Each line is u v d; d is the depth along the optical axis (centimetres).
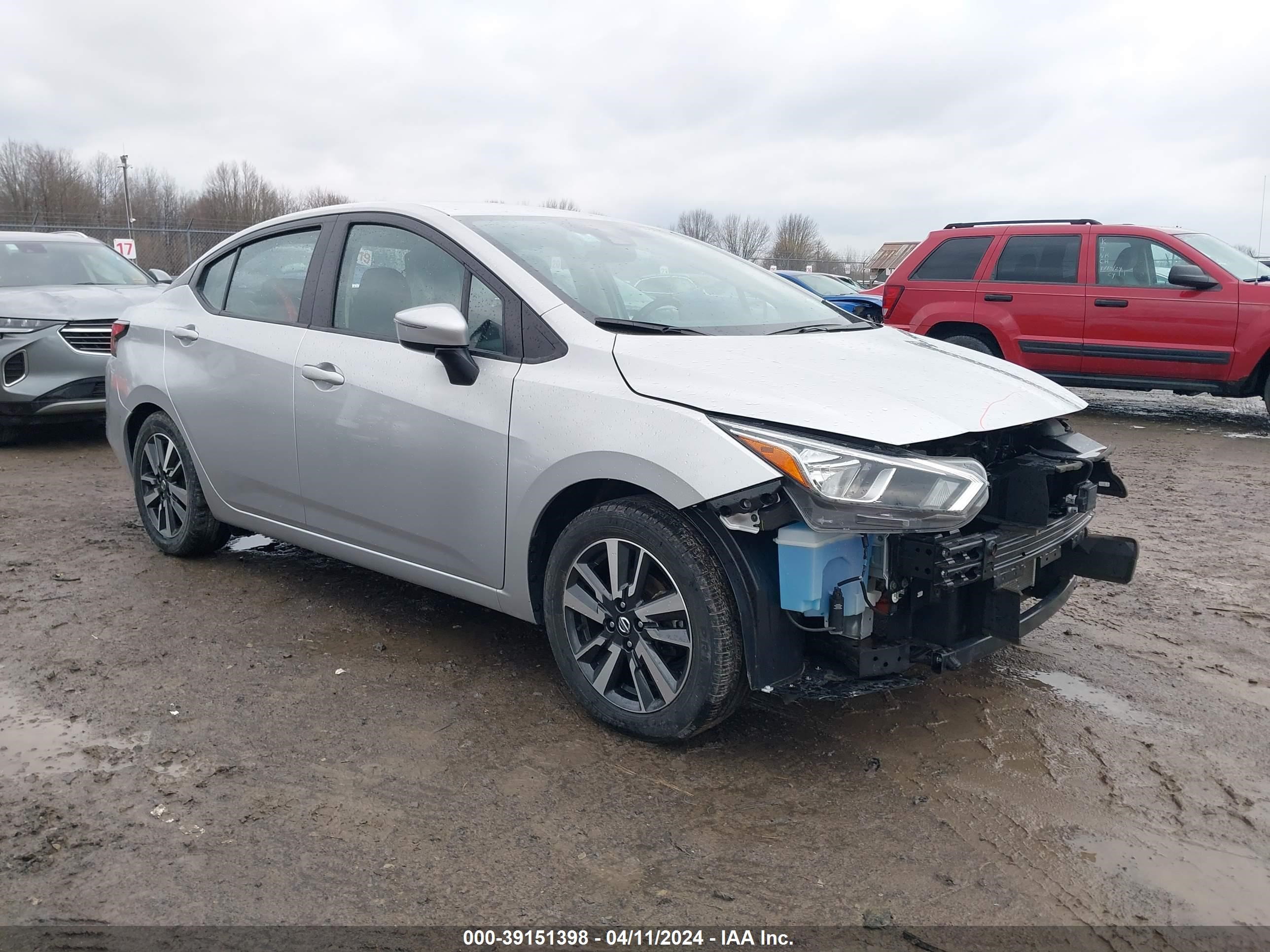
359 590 445
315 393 382
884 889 239
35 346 734
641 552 297
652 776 289
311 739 308
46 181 4553
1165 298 922
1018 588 300
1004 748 309
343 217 400
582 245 377
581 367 312
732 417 279
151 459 481
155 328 471
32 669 354
